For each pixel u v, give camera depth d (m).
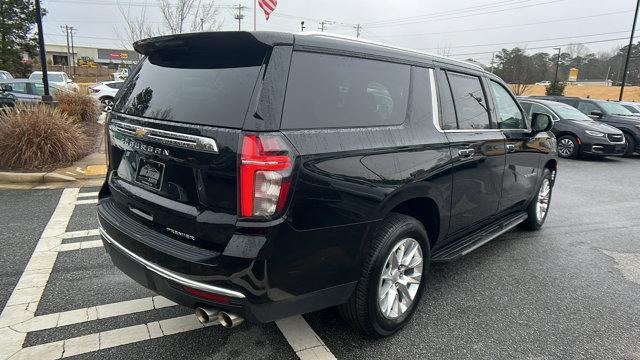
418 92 3.20
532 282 4.11
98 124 13.51
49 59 94.69
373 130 2.76
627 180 9.80
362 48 2.83
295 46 2.42
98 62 100.00
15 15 40.28
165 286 2.49
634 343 3.15
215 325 3.12
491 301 3.69
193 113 2.46
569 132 12.70
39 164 7.84
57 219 5.27
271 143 2.20
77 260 4.11
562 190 8.48
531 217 5.45
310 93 2.45
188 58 2.74
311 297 2.49
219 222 2.27
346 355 2.85
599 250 5.06
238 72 2.40
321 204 2.39
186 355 2.78
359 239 2.63
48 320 3.11
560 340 3.15
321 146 2.40
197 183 2.38
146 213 2.73
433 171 3.14
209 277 2.27
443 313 3.46
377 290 2.82
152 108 2.73
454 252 3.66
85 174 7.54
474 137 3.69
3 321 3.07
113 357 2.74
